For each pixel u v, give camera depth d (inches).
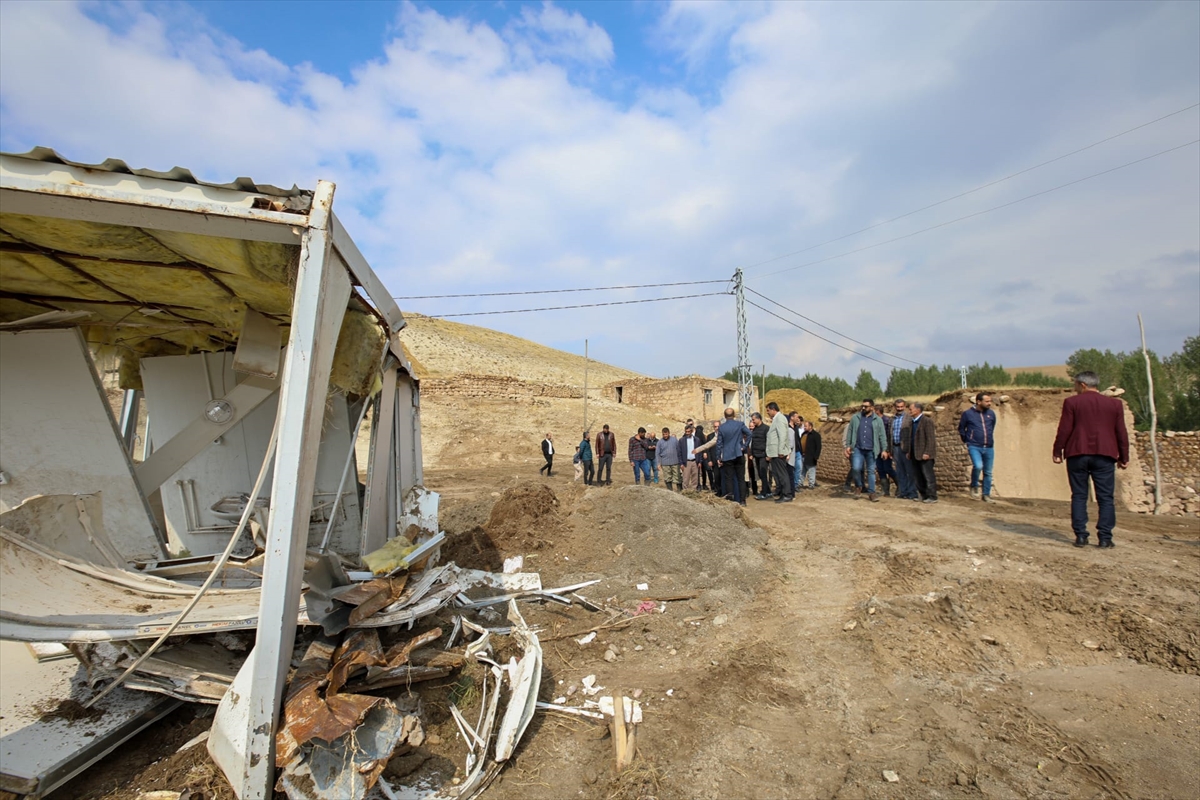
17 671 156.2
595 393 1774.1
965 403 523.2
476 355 2158.0
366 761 107.3
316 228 114.0
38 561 133.5
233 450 236.7
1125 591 204.2
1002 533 301.0
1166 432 546.3
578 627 208.1
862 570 257.4
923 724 142.6
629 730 134.9
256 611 136.0
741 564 267.0
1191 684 152.5
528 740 137.9
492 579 237.8
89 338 214.4
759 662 177.5
